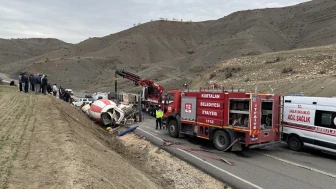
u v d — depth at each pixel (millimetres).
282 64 46469
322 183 9656
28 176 6301
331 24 108062
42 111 14625
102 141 13367
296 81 34375
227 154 13547
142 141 15945
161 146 14898
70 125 12016
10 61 196625
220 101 14266
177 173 10578
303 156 13461
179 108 17484
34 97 20078
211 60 101250
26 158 7453
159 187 8766
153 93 29625
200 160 12336
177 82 62375
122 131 19125
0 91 23328
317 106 13719
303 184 9539
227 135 13875
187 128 16531
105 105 20766
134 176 8453
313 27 119750
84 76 107000
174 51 173125
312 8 141500
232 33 157625
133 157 12492
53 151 8078
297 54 49625
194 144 15656
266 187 9242
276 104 14266
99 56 138000
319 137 13523
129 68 116000
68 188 5715
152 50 166000
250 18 165500
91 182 6168
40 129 10734
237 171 10883
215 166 11484
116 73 32750
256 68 49312
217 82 50125
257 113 13250
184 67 103062
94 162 7758
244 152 14109
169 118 18031
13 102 17062
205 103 15133
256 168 11305
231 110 13836
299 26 128125
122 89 66812
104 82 83875
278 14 157875
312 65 41812
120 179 7371
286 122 14938
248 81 44406
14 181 5980
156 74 80688
